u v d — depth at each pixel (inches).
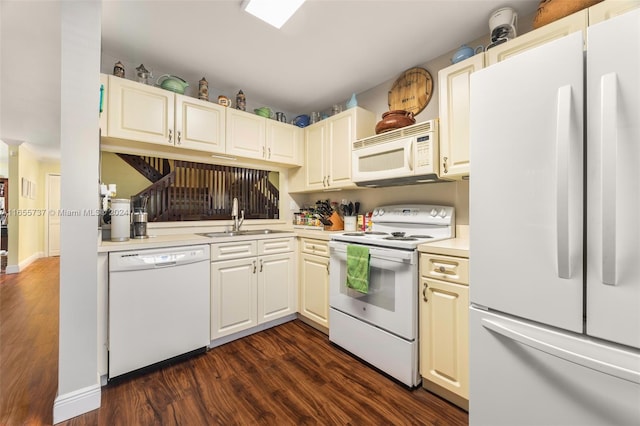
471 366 42.7
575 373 32.6
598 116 30.7
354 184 95.4
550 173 34.2
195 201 101.9
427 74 87.2
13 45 74.9
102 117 72.1
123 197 88.4
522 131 36.8
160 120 81.6
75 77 53.7
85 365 55.1
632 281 28.6
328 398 59.8
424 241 68.4
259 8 63.6
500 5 64.0
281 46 78.6
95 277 56.2
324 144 108.0
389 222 91.6
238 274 86.7
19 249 183.8
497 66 39.6
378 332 69.7
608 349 30.2
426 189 87.5
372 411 56.1
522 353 37.1
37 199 230.5
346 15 66.5
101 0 57.8
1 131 155.4
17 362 73.0
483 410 41.1
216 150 92.8
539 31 56.1
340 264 81.7
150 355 68.4
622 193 29.0
